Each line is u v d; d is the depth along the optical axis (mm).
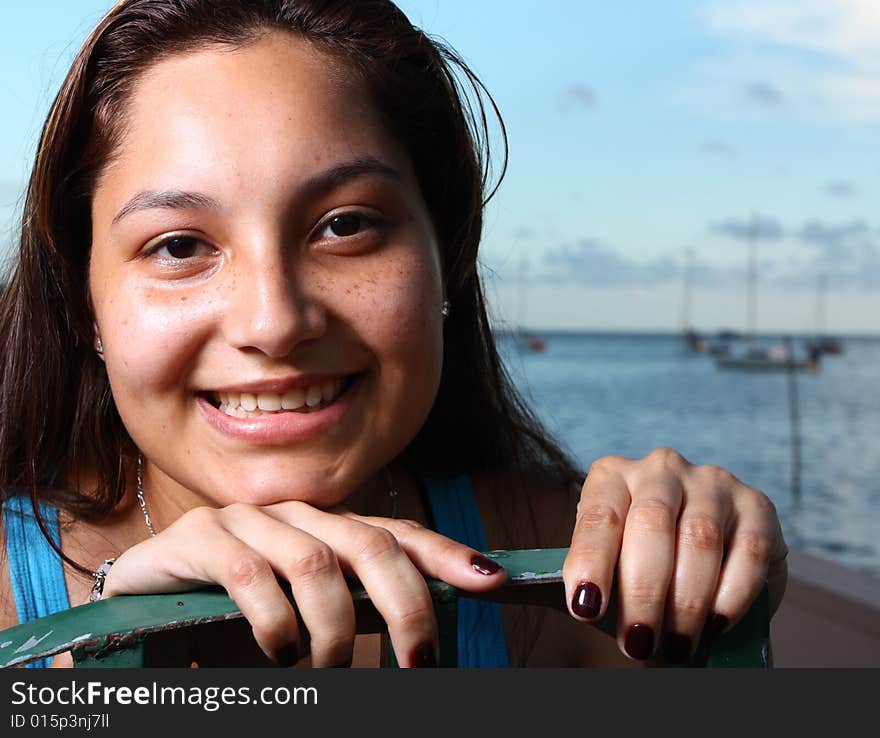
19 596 1078
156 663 587
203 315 825
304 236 843
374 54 916
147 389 860
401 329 876
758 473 19844
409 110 948
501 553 693
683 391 33438
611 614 661
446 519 1253
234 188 807
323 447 867
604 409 29203
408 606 615
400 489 1266
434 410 1286
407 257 890
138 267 850
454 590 644
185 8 869
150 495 1153
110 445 1137
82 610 601
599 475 728
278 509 708
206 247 838
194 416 872
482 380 1296
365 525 668
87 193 942
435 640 623
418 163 991
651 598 631
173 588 669
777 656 1900
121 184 858
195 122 822
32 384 1119
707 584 643
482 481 1319
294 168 815
